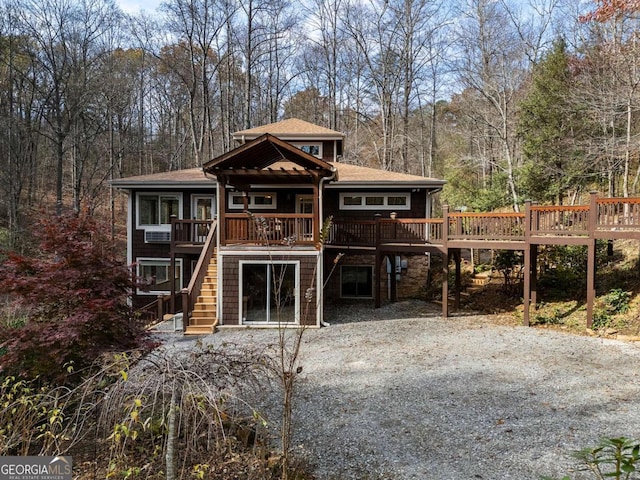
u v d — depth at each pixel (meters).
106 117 27.94
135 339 5.86
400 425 5.96
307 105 33.28
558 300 12.79
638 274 12.06
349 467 4.95
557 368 8.07
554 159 19.05
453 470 4.80
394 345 9.95
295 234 11.81
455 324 11.88
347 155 29.45
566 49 20.97
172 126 36.62
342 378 7.87
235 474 4.64
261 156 12.09
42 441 5.03
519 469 4.75
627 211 10.64
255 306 12.06
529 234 11.49
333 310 14.23
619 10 13.74
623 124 17.52
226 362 4.65
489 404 6.54
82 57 23.25
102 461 4.66
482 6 21.06
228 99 27.53
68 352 5.34
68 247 5.66
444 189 26.58
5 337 5.36
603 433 5.49
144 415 4.92
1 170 24.08
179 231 14.41
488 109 22.53
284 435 4.54
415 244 13.13
